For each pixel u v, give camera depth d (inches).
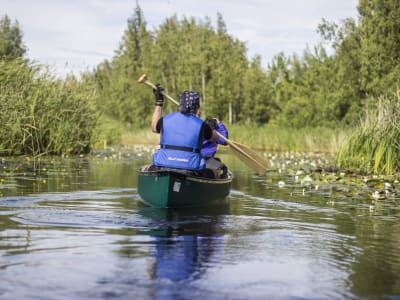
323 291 139.9
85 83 754.2
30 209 253.9
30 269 153.6
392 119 498.0
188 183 270.4
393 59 1067.3
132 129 1589.6
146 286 139.9
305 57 1993.1
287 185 399.9
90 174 451.5
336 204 301.6
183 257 169.3
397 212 275.3
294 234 210.8
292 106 1582.2
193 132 278.1
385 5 1071.6
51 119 650.2
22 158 587.5
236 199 316.2
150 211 258.2
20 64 642.8
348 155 541.3
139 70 1991.9
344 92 1179.9
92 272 151.3
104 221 228.1
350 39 1159.0
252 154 355.3
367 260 171.9
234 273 153.3
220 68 1562.5
